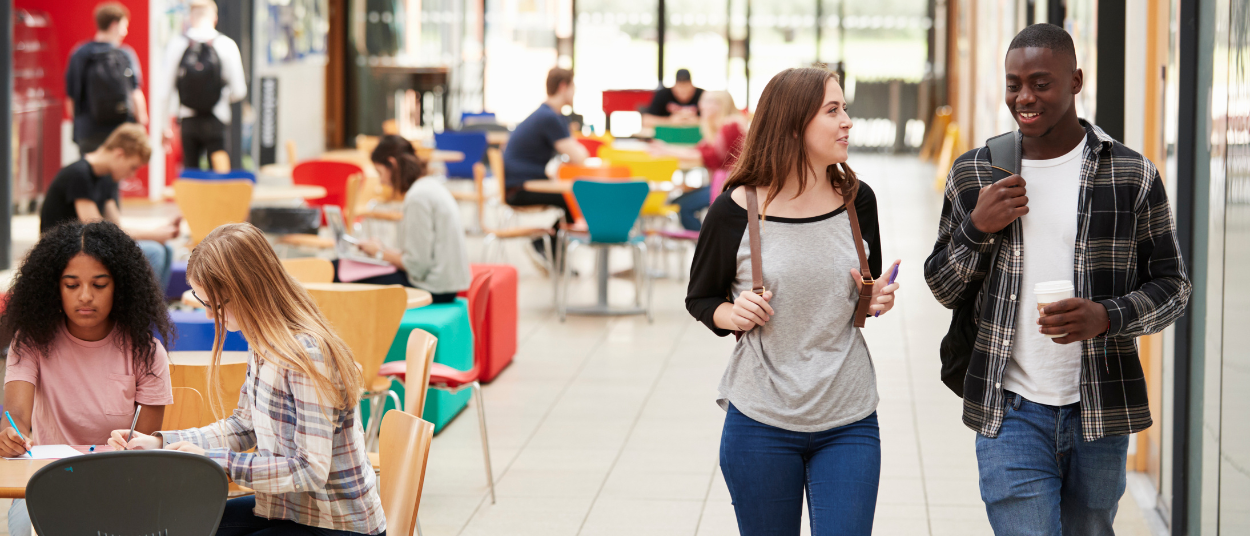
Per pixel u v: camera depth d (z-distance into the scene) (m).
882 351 7.20
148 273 3.27
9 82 6.87
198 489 2.48
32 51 11.47
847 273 2.76
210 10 10.65
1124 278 2.63
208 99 10.61
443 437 5.51
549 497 4.69
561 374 6.73
